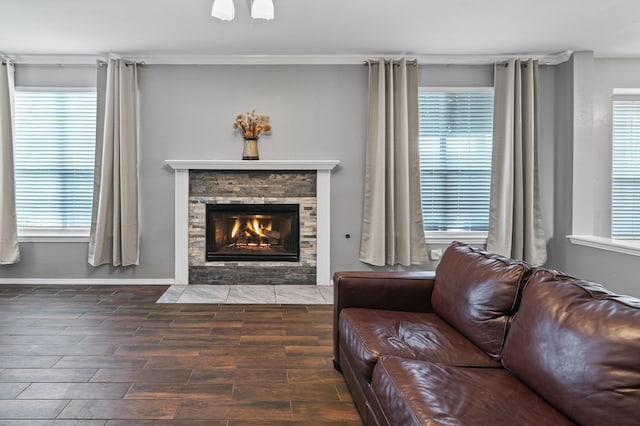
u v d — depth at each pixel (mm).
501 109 4629
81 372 2539
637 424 1085
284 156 4746
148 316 3623
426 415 1277
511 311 1840
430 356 1816
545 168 4797
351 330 2182
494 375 1623
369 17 3607
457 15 3576
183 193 4641
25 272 4668
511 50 4473
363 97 4742
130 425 1981
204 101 4688
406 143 4586
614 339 1191
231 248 4797
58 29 3836
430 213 4887
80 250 4680
